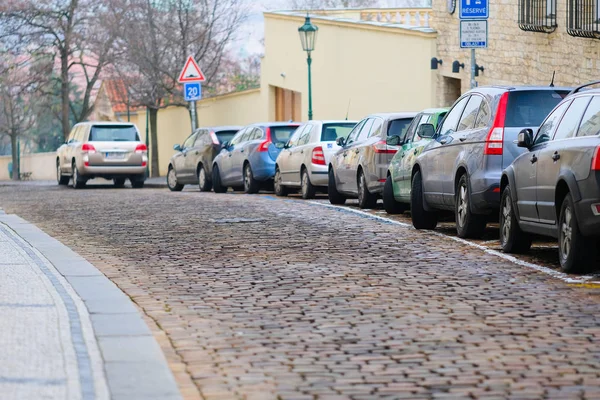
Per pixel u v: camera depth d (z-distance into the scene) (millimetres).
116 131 55812
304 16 69312
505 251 20984
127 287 17062
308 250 21547
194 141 50969
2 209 36031
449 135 24000
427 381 10852
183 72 53844
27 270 18891
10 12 86188
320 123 38219
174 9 78562
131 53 79062
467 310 14656
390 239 23484
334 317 14273
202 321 14133
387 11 63500
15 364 11383
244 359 11930
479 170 21844
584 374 11070
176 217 30078
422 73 54375
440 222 27953
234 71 94062
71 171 58219
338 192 35031
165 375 11008
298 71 71000
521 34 44312
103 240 24312
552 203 18328
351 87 62844
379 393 10438
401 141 30000
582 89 19297
